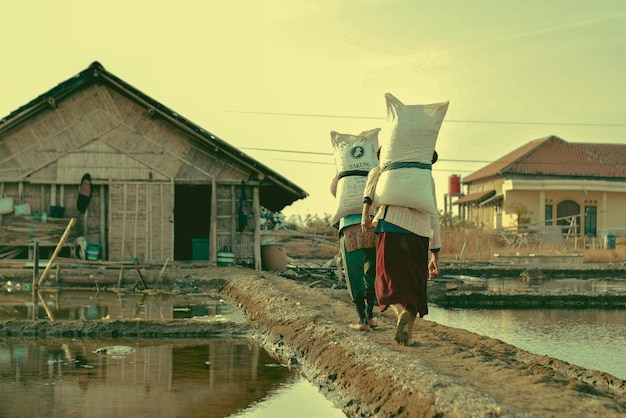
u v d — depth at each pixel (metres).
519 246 42.41
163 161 23.98
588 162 57.56
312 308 12.70
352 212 10.04
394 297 7.59
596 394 6.88
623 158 60.53
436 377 6.89
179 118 23.48
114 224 23.59
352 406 7.39
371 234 9.92
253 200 24.62
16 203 23.25
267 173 24.42
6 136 23.17
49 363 9.38
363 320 10.17
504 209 55.66
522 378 7.06
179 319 12.59
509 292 20.30
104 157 23.69
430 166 7.88
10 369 8.99
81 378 8.51
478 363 7.88
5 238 22.77
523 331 14.64
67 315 13.86
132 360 9.67
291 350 10.27
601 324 15.83
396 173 7.74
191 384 8.31
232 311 14.98
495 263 33.91
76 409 7.15
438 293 21.22
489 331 14.61
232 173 24.45
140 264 23.59
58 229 23.09
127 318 13.45
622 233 53.41
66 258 22.80
